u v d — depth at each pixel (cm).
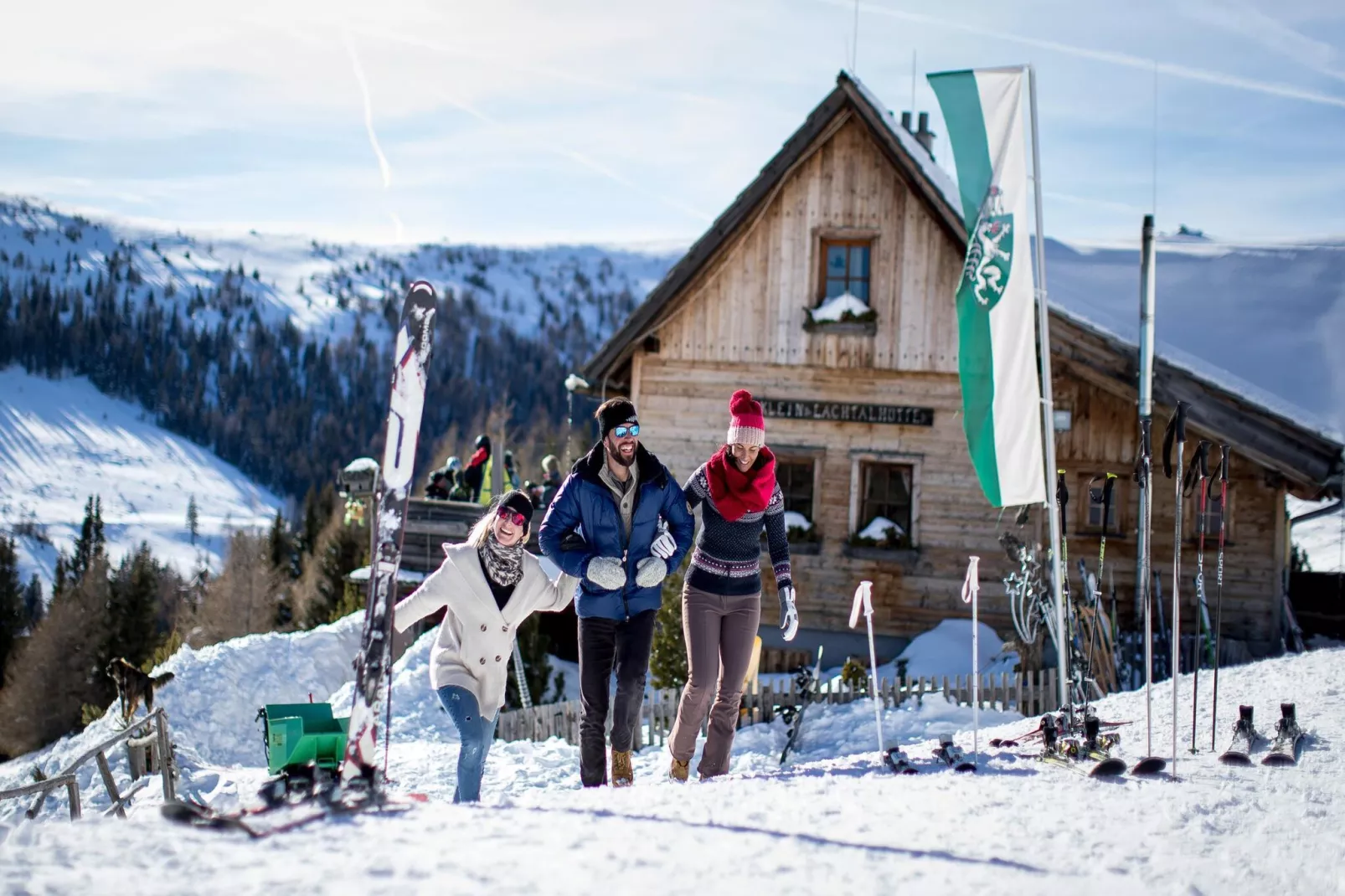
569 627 1922
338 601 3481
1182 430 639
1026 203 912
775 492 655
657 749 1157
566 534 613
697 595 648
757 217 1828
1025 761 592
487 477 1995
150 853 346
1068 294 1759
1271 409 1505
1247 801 486
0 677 4816
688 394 1859
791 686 1236
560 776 973
